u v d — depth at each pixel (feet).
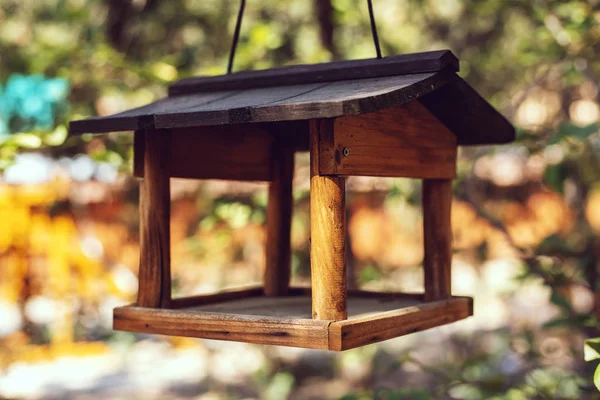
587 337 17.65
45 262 29.19
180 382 28.78
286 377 25.50
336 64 11.46
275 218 14.90
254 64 20.90
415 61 10.77
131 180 28.37
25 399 26.18
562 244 17.58
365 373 26.48
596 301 17.97
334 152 9.95
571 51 18.75
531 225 32.19
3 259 28.63
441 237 13.23
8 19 26.61
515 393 16.58
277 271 14.84
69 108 23.12
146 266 12.11
